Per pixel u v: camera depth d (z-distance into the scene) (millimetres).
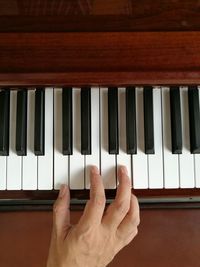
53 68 361
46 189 390
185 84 383
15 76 360
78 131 392
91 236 352
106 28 364
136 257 463
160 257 460
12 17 364
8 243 457
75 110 393
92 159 390
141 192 392
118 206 362
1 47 361
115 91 390
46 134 391
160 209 459
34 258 458
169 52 362
